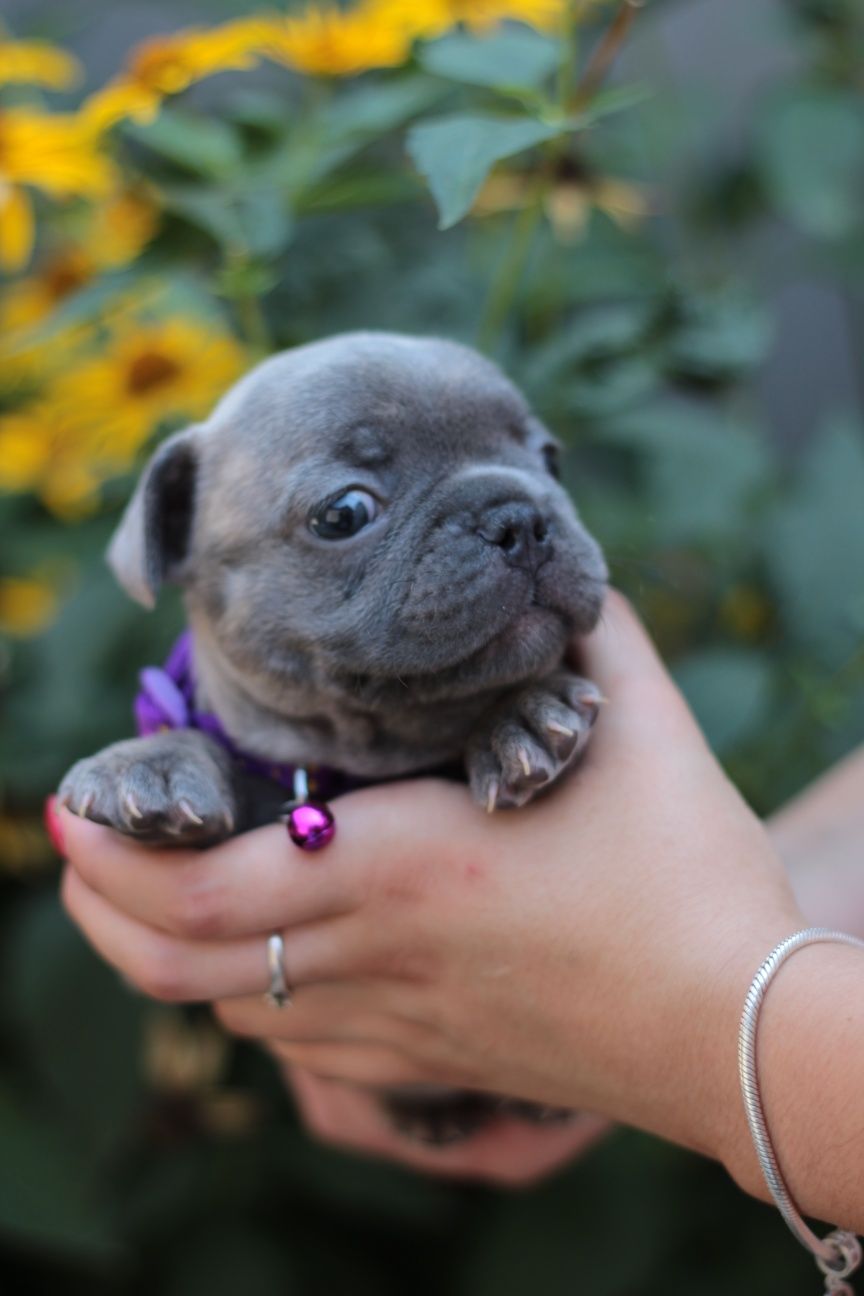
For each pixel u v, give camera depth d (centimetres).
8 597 58
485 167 41
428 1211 56
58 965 54
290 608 42
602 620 45
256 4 54
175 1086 57
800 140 60
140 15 68
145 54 49
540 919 40
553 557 42
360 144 48
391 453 42
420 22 48
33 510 56
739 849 41
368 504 42
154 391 53
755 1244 56
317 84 50
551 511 42
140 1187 56
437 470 42
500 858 41
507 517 41
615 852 41
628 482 56
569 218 53
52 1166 52
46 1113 54
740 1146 38
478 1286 55
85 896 45
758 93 67
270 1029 44
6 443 54
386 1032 43
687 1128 39
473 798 42
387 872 41
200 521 45
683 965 39
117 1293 56
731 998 38
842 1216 37
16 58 51
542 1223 56
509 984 41
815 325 81
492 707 43
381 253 54
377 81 52
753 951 38
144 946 43
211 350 53
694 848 41
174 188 49
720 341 49
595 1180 56
